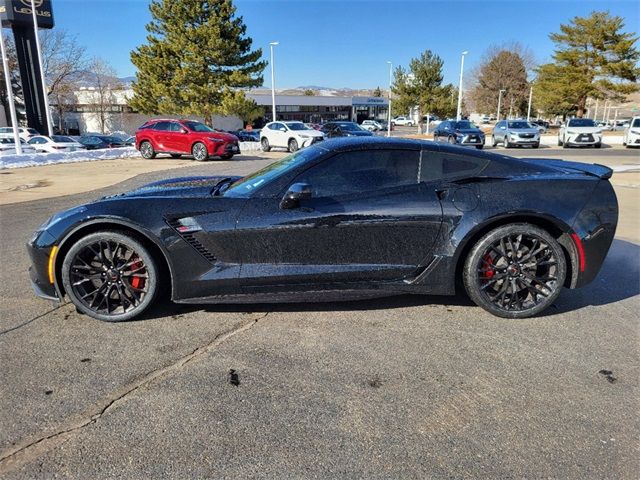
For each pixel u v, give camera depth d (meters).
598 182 3.48
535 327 3.34
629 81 36.59
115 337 3.15
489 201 3.33
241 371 2.74
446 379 2.67
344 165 3.40
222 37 33.53
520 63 54.88
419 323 3.39
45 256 3.30
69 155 17.89
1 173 13.95
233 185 3.81
